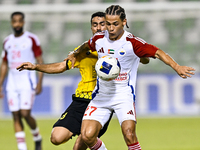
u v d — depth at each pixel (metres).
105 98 17.73
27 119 28.75
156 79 62.16
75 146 19.39
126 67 17.50
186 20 77.56
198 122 50.12
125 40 17.14
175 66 15.84
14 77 29.48
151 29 77.38
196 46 74.62
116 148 29.17
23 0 79.38
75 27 77.69
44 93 61.34
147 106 62.19
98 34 17.92
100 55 17.83
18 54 29.86
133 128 16.66
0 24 77.94
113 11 16.47
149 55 16.73
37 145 28.94
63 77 61.28
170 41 75.56
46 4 78.75
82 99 19.56
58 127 18.84
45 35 76.75
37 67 18.64
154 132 40.28
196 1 77.75
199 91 62.03
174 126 45.91
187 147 29.89
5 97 61.66
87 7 76.88
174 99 62.16
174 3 76.44
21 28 30.19
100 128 17.64
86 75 19.77
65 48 74.88
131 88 17.84
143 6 75.94
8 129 45.16
